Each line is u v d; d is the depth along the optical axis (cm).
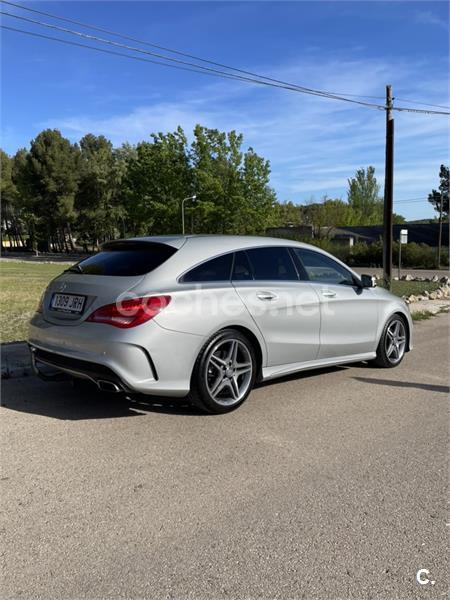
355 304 611
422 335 970
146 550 279
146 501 330
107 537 291
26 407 504
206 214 5225
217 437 435
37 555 274
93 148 9188
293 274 559
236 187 5244
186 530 298
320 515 315
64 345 461
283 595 245
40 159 7231
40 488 346
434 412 508
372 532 297
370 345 643
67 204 7181
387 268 1786
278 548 281
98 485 351
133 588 249
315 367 575
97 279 464
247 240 536
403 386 600
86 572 261
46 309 497
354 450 412
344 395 561
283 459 394
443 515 316
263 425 465
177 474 367
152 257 475
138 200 5806
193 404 481
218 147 5412
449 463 390
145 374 435
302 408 515
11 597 243
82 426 456
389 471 375
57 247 8975
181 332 446
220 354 485
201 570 262
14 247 9631
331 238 4878
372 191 7794
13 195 8150
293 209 7506
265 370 520
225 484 353
